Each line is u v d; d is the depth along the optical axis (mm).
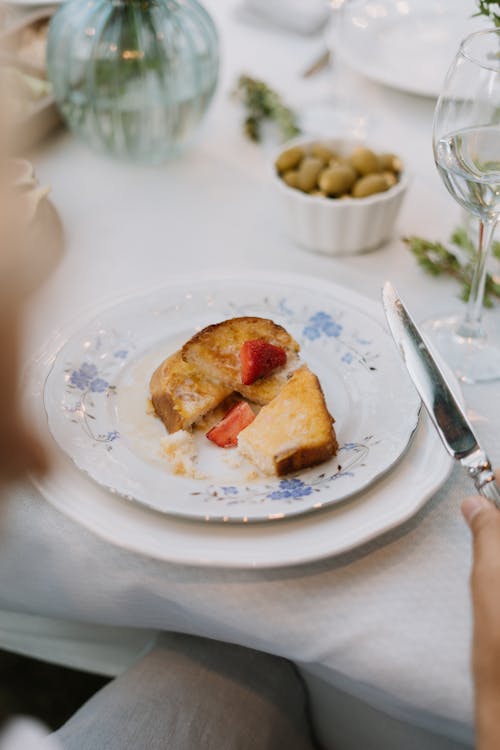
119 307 877
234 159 1289
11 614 870
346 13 1426
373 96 1407
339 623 596
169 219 1132
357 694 633
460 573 625
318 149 1101
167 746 727
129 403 785
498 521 567
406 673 568
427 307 952
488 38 805
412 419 711
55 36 1178
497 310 938
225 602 617
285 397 733
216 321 884
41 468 646
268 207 1171
